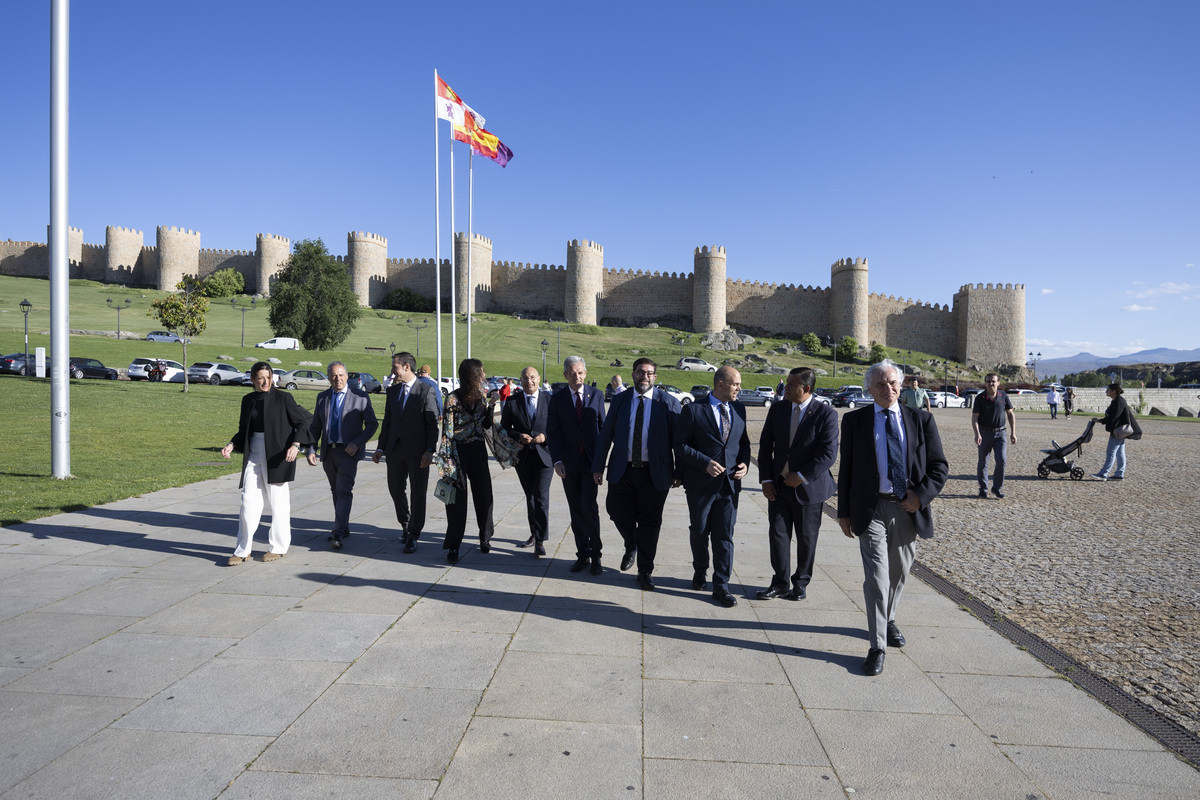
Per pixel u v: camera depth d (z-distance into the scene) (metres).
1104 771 2.88
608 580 5.67
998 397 10.66
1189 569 6.29
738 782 2.75
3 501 8.18
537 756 2.92
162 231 102.25
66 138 10.16
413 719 3.21
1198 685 3.77
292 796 2.60
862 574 5.96
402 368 6.54
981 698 3.56
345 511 6.62
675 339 86.00
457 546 6.13
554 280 100.44
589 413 5.98
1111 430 13.04
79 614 4.54
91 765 2.79
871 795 2.69
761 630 4.54
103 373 35.81
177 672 3.67
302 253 58.62
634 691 3.57
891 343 97.56
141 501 8.62
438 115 20.48
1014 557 6.74
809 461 5.07
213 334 66.62
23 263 109.19
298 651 3.99
